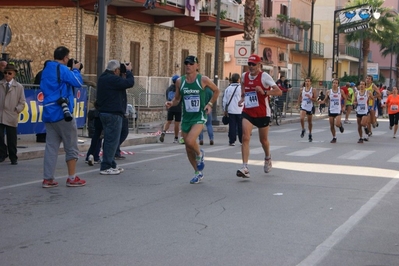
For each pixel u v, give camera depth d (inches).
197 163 422.0
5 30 679.1
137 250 257.4
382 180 453.7
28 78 808.3
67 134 398.6
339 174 479.8
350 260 247.4
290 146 710.5
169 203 354.9
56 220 311.0
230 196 378.3
